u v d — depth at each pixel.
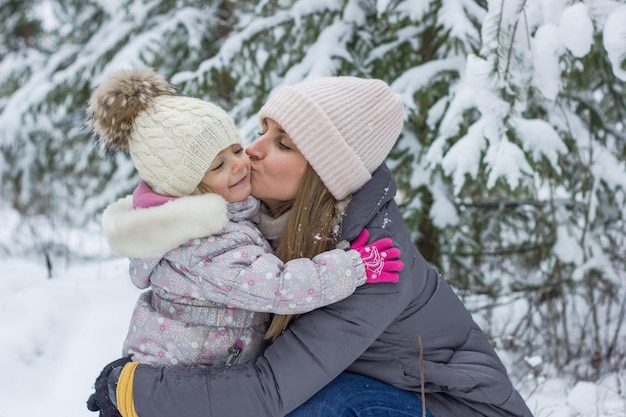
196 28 4.50
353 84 1.63
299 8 3.48
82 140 5.24
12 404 2.61
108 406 1.44
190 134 1.50
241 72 3.72
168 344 1.49
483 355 1.65
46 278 4.63
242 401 1.40
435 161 2.93
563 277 3.50
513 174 2.56
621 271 3.76
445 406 1.55
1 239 6.48
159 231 1.43
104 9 5.14
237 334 1.52
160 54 4.37
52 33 6.32
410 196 3.38
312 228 1.55
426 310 1.60
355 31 3.43
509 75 2.32
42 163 5.84
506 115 2.45
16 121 5.07
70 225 6.42
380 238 1.53
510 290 3.68
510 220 3.88
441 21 3.03
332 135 1.53
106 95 1.54
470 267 3.63
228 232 1.49
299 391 1.43
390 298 1.48
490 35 2.28
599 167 3.26
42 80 5.20
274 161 1.59
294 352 1.44
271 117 1.58
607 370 3.20
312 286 1.42
